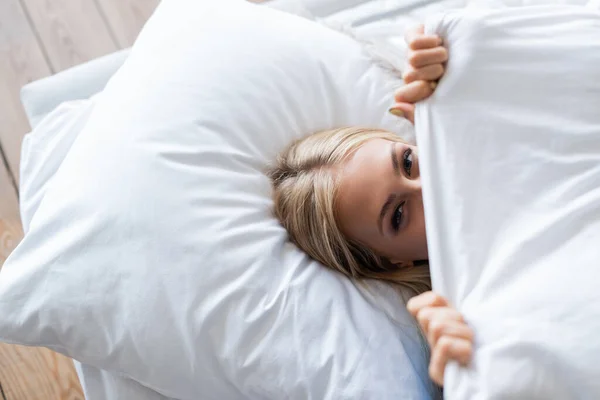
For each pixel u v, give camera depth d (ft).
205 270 2.20
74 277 2.21
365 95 2.92
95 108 2.64
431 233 2.11
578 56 2.30
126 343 2.19
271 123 2.70
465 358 1.82
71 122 2.89
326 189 2.48
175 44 2.68
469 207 2.14
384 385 2.13
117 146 2.38
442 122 2.32
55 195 2.37
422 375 2.27
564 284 1.86
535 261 1.98
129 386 2.44
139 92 2.53
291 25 2.93
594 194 2.03
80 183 2.34
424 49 2.43
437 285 2.04
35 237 2.31
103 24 4.85
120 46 4.78
